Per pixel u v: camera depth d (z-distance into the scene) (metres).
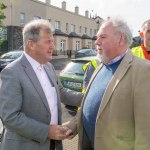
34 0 39.69
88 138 2.74
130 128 2.28
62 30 47.44
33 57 2.64
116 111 2.28
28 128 2.44
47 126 2.53
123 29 2.44
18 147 2.56
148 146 2.15
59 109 2.84
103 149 2.37
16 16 36.72
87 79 3.45
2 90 2.48
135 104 2.22
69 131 2.73
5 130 2.67
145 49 3.84
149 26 3.69
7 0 35.56
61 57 39.53
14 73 2.49
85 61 7.20
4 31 30.56
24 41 2.64
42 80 2.67
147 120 2.17
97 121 2.39
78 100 3.12
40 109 2.54
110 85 2.35
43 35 2.57
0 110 2.48
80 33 53.91
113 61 2.47
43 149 2.56
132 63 2.32
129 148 2.27
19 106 2.47
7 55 17.36
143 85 2.21
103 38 2.47
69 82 7.02
